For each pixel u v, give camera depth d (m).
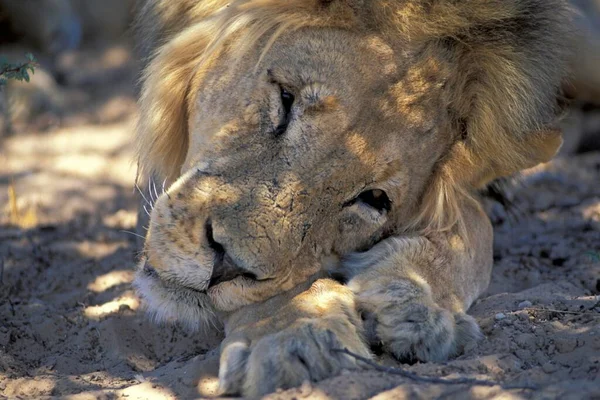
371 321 8.61
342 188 8.73
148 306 9.80
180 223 8.40
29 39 22.41
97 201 15.91
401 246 9.20
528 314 9.41
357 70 8.80
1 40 22.23
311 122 8.59
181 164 10.15
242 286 8.43
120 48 23.27
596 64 15.35
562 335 8.80
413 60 9.03
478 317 9.63
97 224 14.76
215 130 8.88
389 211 9.20
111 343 9.73
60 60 22.47
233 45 9.21
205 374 8.55
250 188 8.42
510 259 12.56
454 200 9.63
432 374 7.94
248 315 8.55
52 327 10.16
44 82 20.36
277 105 8.73
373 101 8.79
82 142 18.81
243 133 8.73
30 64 10.82
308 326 8.07
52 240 13.91
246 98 8.83
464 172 9.63
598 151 17.03
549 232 13.62
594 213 14.30
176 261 8.39
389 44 8.97
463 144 9.51
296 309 8.45
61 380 8.83
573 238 13.25
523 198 14.93
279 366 7.82
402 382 7.71
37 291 11.82
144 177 10.95
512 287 11.63
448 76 9.21
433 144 9.25
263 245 8.31
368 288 8.79
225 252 8.27
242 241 8.26
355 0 8.99
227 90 9.01
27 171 17.22
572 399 7.25
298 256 8.64
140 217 11.34
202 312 8.66
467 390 7.51
